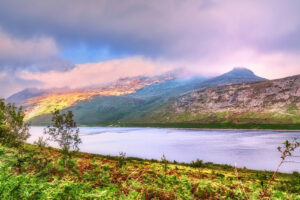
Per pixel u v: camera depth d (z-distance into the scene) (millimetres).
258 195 7934
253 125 186000
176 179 11000
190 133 144750
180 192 8391
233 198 8438
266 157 48969
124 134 142875
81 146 74125
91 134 146375
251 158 48375
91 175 10562
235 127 186250
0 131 16516
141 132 165375
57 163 13461
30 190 3566
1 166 5062
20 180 3777
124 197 5504
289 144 3848
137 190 7309
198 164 27281
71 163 14453
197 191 9141
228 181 12797
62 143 15570
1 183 3518
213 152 58406
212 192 9234
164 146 73688
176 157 50375
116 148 67812
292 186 12625
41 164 9984
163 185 9164
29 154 11219
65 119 16016
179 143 83188
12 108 17672
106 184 8680
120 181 9422
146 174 12172
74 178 9133
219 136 113875
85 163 16438
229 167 27250
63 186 4266
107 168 14305
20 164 8297
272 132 137250
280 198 8352
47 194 3596
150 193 7277
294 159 45062
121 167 16250
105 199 4680
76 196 4156
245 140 89938
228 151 59844
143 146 73750
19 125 17578
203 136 116125
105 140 99250
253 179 16312
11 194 3408
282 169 35969
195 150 62812
